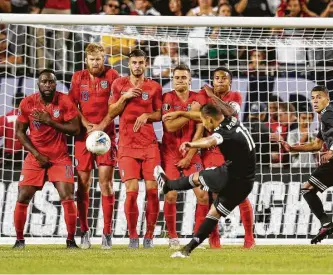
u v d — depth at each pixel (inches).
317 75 1844.2
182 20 1322.6
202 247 1301.7
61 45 1916.8
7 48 1740.9
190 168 1288.1
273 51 1857.8
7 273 762.8
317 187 1269.7
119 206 1577.3
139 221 1582.2
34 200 1569.9
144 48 1916.8
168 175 1293.1
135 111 1267.2
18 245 1293.1
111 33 1676.9
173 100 1299.2
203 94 1302.9
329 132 1253.7
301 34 1628.9
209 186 994.1
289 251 1175.6
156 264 871.7
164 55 1903.3
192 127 1290.6
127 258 975.6
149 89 1280.8
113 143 1311.5
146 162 1270.9
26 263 890.1
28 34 1834.4
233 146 976.9
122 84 1282.0
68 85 1891.0
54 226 1573.6
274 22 1331.2
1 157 1684.3
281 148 1727.4
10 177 1610.5
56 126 1245.1
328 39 1674.5
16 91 1787.6
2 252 1139.9
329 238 1633.9
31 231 1563.7
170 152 1295.5
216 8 2105.1
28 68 1892.2
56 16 1316.4
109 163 1296.8
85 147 1300.4
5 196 1574.8
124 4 2100.1
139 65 1269.7
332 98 1827.0
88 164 1304.1
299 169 1688.0
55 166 1266.0
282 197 1624.0
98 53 1304.1
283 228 1611.7
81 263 888.3
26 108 1256.8
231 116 990.4
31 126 1262.3
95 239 1577.3
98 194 1596.9
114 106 1256.8
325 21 1337.4
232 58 1877.5
